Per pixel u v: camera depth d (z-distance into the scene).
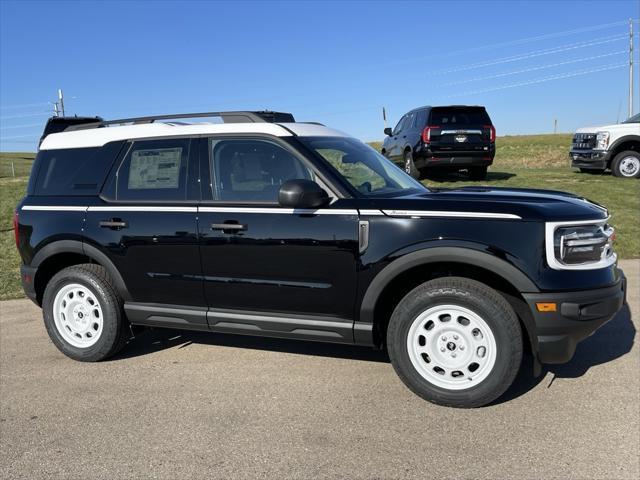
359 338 3.84
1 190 16.03
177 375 4.29
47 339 5.29
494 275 3.65
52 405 3.80
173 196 4.27
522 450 3.07
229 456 3.09
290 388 3.98
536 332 3.46
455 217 3.54
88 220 4.51
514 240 3.42
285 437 3.29
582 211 3.57
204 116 4.43
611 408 3.53
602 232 3.62
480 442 3.17
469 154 13.16
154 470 2.97
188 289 4.25
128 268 4.40
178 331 5.43
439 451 3.09
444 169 13.91
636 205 11.02
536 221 3.42
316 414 3.57
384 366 4.37
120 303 4.55
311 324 3.94
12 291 7.30
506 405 3.63
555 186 13.10
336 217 3.76
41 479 2.92
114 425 3.49
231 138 4.20
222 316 4.18
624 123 14.74
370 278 3.70
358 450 3.12
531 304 3.40
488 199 3.68
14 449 3.23
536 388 3.87
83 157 4.68
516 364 3.47
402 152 14.58
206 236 4.10
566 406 3.58
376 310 3.82
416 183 4.60
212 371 4.36
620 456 2.98
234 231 4.01
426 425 3.39
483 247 3.45
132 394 3.96
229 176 4.14
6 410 3.74
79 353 4.60
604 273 3.53
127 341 4.70
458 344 3.58
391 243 3.63
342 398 3.80
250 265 4.00
